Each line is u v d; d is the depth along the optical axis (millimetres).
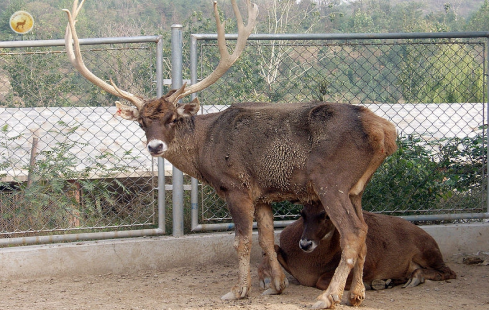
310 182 5898
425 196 8414
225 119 6375
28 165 7984
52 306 5711
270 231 6434
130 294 6316
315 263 6617
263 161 6078
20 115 9953
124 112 6473
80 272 7340
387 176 8336
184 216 8305
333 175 5750
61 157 8016
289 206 8305
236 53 6617
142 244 7508
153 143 6145
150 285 6781
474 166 8383
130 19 38094
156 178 9211
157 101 6301
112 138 9469
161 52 7543
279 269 6344
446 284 6656
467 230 7965
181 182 7648
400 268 6734
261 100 8977
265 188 6184
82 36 28469
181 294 6293
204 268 7559
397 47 10547
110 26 30969
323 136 5840
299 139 5988
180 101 7883
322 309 5352
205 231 7980
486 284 6621
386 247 6660
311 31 26625
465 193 8648
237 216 6129
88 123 10414
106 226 7715
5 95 9828
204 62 10539
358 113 5879
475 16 35062
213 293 6332
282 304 5625
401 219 7086
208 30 19766
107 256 7406
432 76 8922
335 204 5699
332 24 30125
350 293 5676
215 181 6332
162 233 7699
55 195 7945
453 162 8469
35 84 9242
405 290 6453
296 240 6758
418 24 34875
